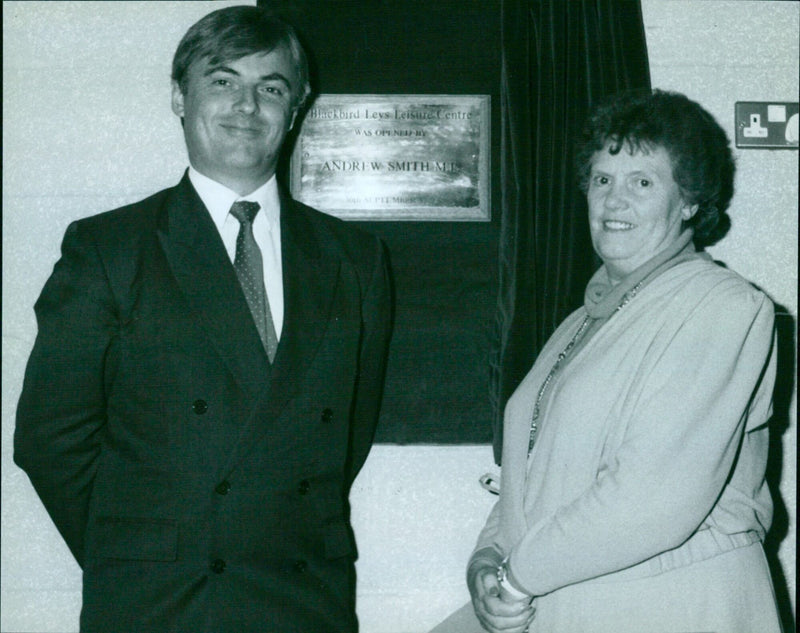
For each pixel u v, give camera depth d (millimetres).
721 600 1156
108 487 1369
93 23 1860
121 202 1856
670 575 1162
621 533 1116
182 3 1870
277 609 1331
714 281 1217
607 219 1299
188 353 1355
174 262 1387
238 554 1320
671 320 1195
